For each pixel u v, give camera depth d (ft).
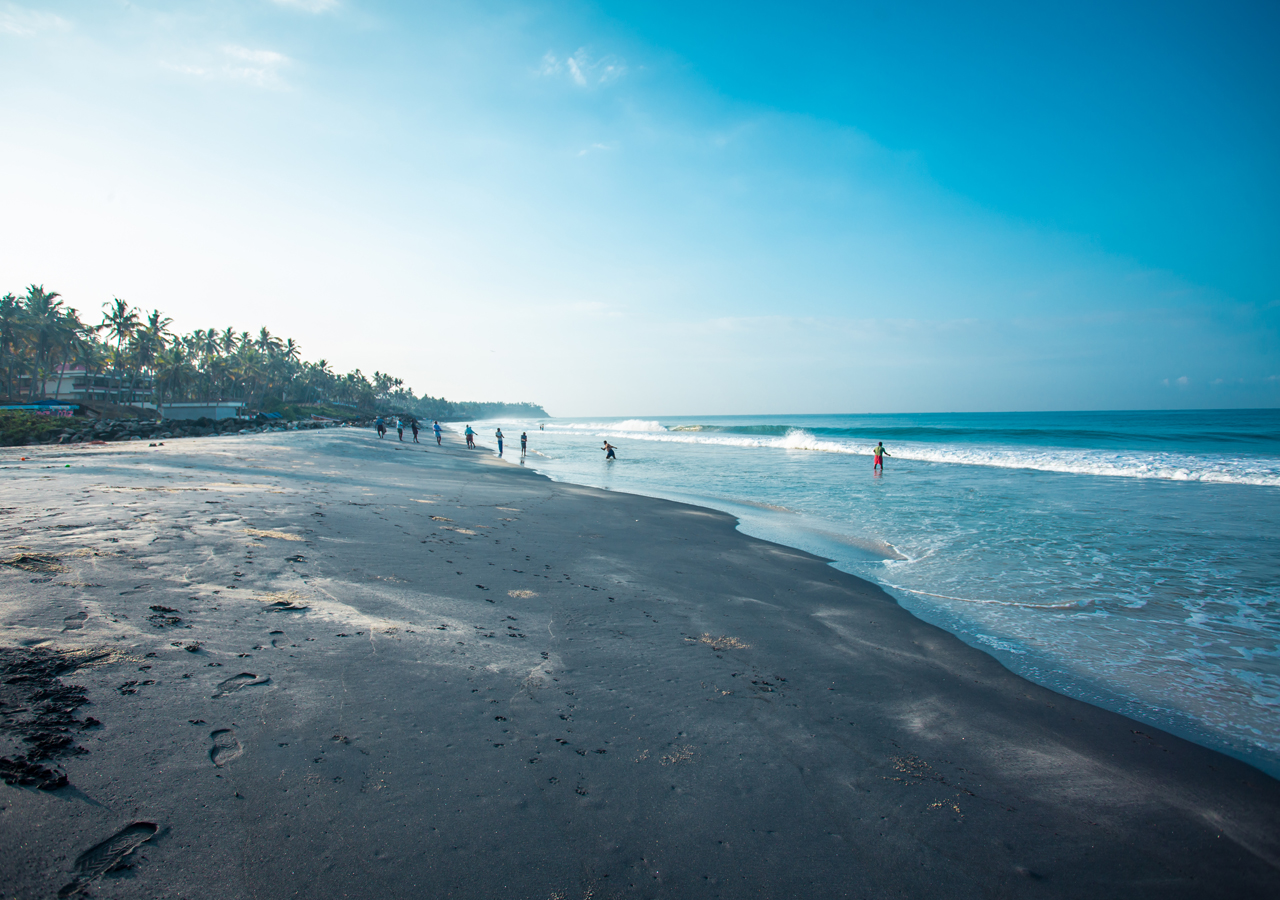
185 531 25.34
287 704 12.82
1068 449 116.37
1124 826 11.94
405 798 10.44
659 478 81.66
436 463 93.20
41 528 23.50
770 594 27.73
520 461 114.11
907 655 20.94
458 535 33.88
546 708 14.60
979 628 24.18
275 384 426.10
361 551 26.61
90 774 9.52
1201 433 159.53
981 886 10.00
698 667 18.31
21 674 12.09
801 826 11.17
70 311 249.55
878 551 37.93
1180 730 16.28
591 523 43.62
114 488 35.88
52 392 262.47
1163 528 44.06
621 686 16.42
